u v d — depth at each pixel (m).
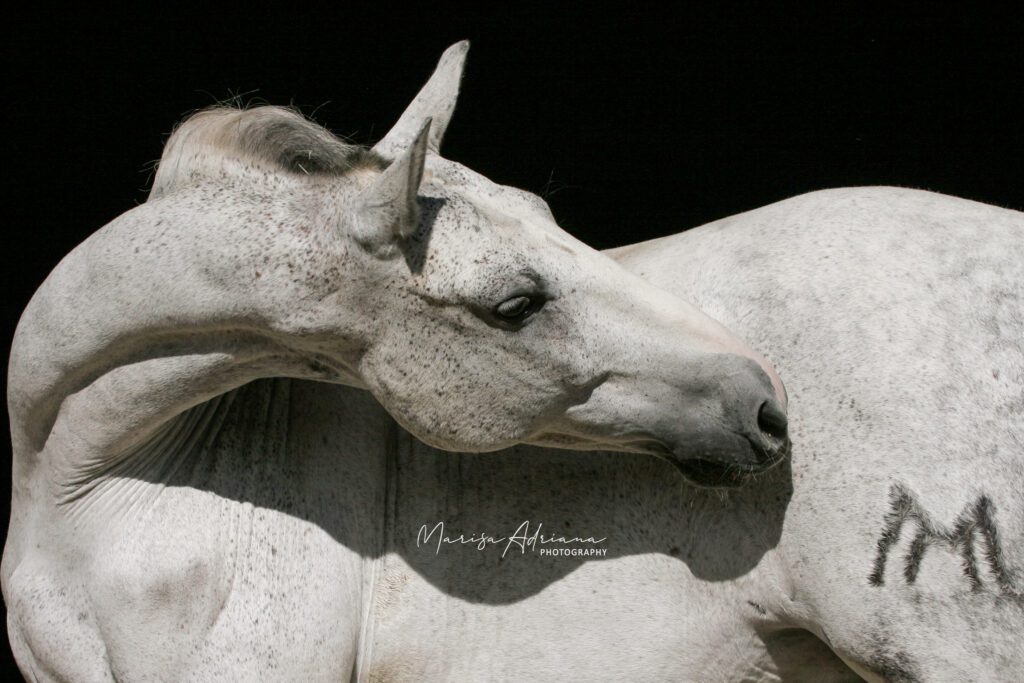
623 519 5.38
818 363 4.99
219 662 5.04
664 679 5.37
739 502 5.18
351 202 4.77
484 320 4.77
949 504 4.75
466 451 5.00
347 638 5.26
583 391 4.93
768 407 4.73
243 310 4.80
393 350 4.87
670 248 5.61
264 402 5.42
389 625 5.42
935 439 4.79
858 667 4.99
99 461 5.16
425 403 4.91
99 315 4.89
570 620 5.36
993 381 4.84
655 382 4.85
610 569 5.36
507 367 4.84
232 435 5.35
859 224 5.23
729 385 4.73
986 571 4.73
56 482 5.25
